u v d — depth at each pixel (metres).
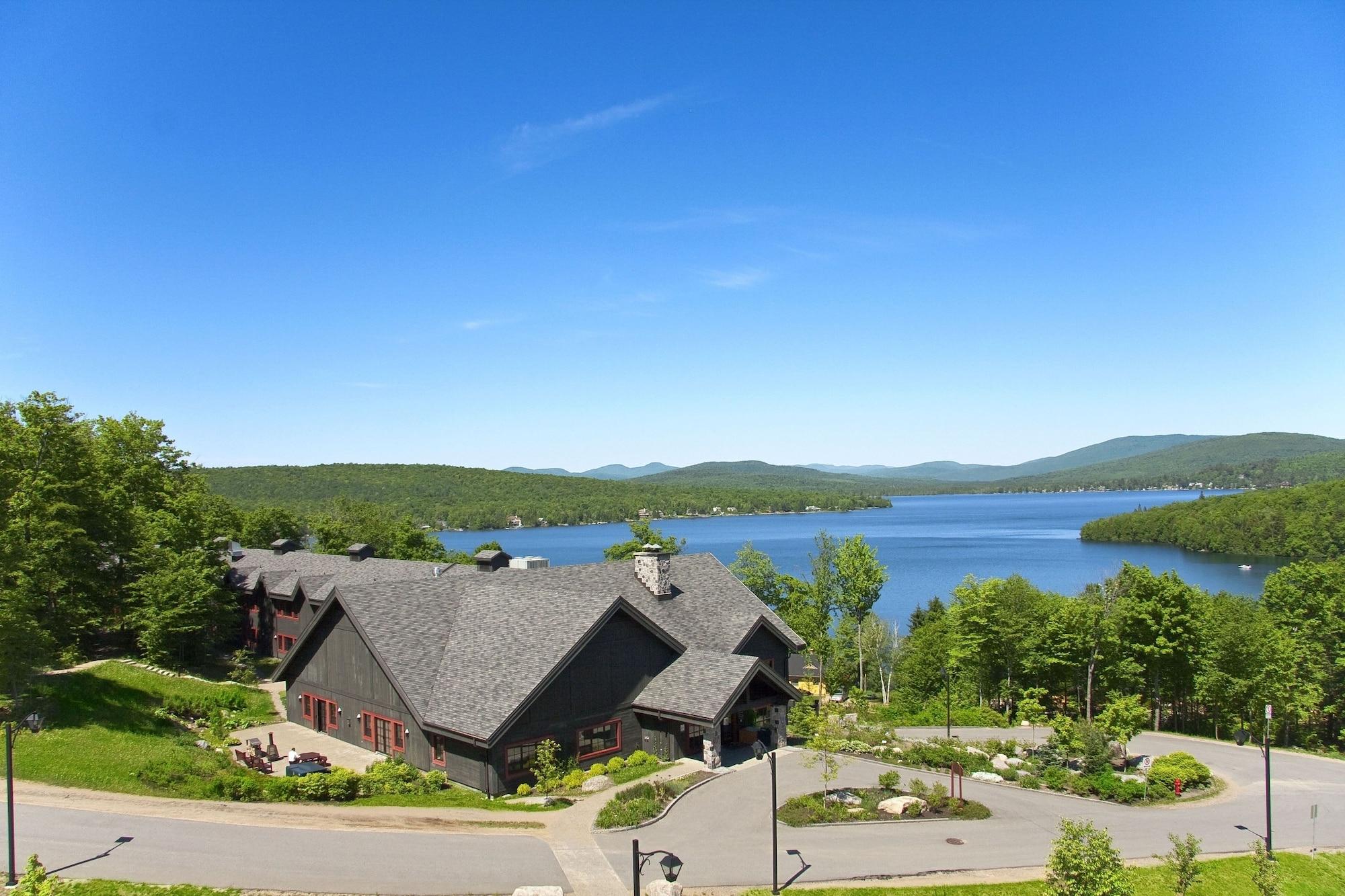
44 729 31.80
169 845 23.12
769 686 37.91
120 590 52.03
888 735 42.22
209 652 57.62
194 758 32.16
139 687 41.47
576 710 33.66
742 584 48.00
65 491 46.34
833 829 27.77
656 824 27.45
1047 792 34.31
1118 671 56.56
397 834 25.30
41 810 25.22
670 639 37.84
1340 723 62.97
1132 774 38.88
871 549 73.12
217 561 55.53
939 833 27.78
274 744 36.38
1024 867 24.91
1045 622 60.19
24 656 34.75
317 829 25.28
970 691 63.00
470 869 22.80
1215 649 56.62
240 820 25.62
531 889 20.95
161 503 62.81
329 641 39.75
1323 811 33.97
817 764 35.56
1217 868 26.58
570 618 35.22
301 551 67.88
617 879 22.56
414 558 89.25
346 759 35.25
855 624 74.56
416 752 33.81
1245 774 41.06
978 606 59.84
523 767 31.61
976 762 37.28
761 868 24.05
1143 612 56.09
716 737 34.22
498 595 40.19
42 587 42.16
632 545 77.06
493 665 34.00
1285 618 64.25
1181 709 61.50
